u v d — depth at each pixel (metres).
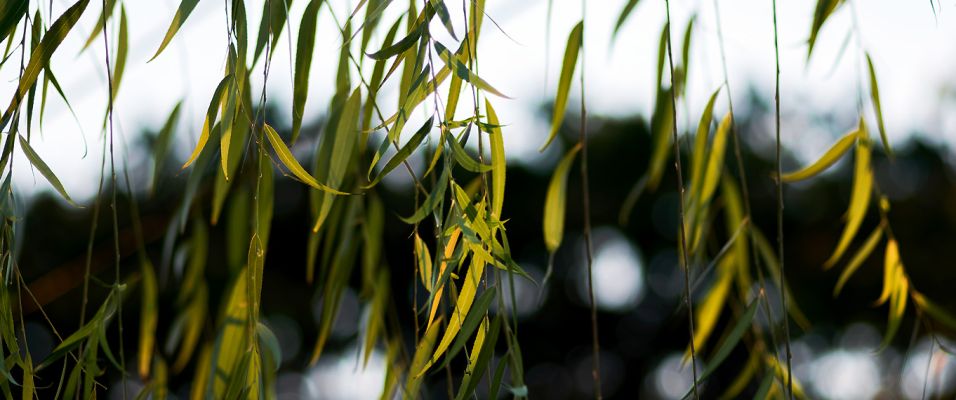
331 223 1.76
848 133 1.70
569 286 7.57
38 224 5.99
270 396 1.50
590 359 7.60
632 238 7.45
